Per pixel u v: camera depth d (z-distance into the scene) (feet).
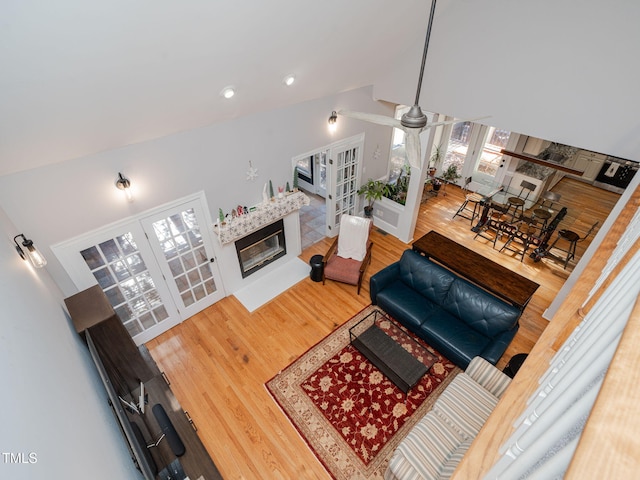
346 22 10.53
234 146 13.60
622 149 10.88
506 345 12.16
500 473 2.39
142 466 6.39
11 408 3.19
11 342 4.20
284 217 17.11
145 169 11.68
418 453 9.20
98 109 8.80
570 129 11.78
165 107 10.18
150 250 13.05
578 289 5.55
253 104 12.75
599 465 0.91
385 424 11.65
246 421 11.80
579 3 10.25
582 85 11.04
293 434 11.44
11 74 6.57
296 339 14.56
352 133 18.10
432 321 13.73
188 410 12.11
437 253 15.75
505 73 12.62
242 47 9.23
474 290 13.34
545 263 18.72
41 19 5.79
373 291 15.26
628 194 11.10
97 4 6.05
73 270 11.37
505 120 13.37
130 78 8.32
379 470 10.53
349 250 17.52
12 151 8.61
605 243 6.52
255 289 17.11
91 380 7.61
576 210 23.59
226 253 15.53
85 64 7.24
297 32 9.77
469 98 14.05
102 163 10.73
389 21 11.89
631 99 10.27
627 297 2.23
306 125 15.67
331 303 16.26
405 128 8.02
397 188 20.74
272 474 10.48
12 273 6.38
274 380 13.00
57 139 9.05
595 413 1.07
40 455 3.20
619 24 9.80
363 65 14.43
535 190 23.32
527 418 2.70
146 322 14.37
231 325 15.24
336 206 20.24
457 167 26.86
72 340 8.20
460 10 12.69
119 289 12.84
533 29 11.38
